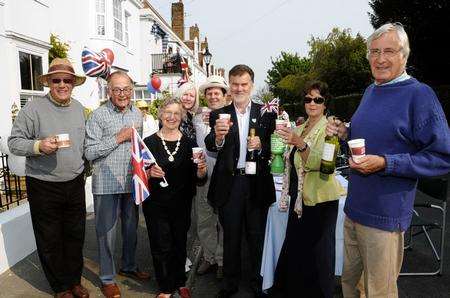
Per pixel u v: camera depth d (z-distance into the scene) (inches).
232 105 135.7
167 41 1027.3
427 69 621.3
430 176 83.2
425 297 138.2
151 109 494.9
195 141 152.9
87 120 140.0
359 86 1072.2
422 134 83.7
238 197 130.9
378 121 89.3
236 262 134.2
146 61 888.9
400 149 87.1
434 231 209.5
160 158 130.7
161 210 131.6
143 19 876.6
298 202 119.6
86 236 204.7
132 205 150.8
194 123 167.0
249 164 127.2
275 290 134.1
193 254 185.5
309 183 118.6
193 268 168.6
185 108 170.1
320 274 118.9
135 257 164.4
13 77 331.3
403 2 601.9
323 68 1114.1
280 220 133.3
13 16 331.0
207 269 163.0
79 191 137.0
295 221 123.4
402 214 89.3
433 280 152.1
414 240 197.5
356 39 1074.7
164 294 134.3
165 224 132.4
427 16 577.9
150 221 132.6
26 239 178.1
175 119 133.2
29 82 362.6
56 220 134.0
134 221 152.6
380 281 92.7
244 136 131.6
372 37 91.4
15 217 170.6
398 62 88.0
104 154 135.4
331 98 124.6
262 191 130.9
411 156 84.4
